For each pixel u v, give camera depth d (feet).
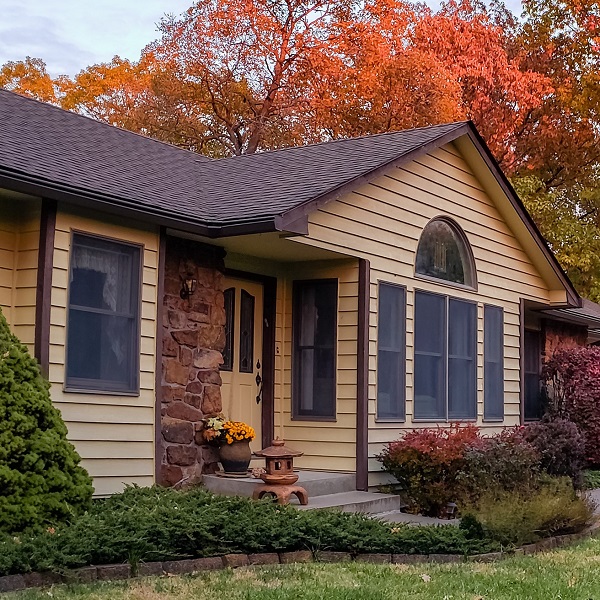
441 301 39.14
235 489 29.73
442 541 24.02
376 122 77.61
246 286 35.35
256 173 36.06
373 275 34.63
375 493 33.09
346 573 20.86
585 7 88.07
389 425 35.06
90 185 25.68
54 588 17.56
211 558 21.03
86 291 26.17
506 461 31.35
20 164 24.45
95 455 26.03
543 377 53.67
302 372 35.55
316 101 78.79
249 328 35.47
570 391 51.52
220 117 83.15
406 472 32.89
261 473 29.84
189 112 82.53
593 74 84.64
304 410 35.27
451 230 40.63
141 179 30.89
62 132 34.22
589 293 83.61
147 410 27.81
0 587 17.22
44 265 24.76
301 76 79.46
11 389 21.12
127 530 20.59
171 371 30.19
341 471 33.76
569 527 28.35
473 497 30.45
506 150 85.97
